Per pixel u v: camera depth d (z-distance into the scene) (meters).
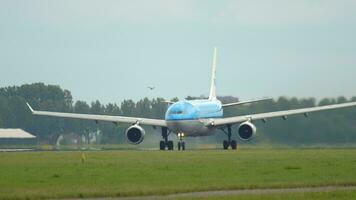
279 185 141.75
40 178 156.12
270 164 191.38
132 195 130.25
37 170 175.25
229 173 165.62
